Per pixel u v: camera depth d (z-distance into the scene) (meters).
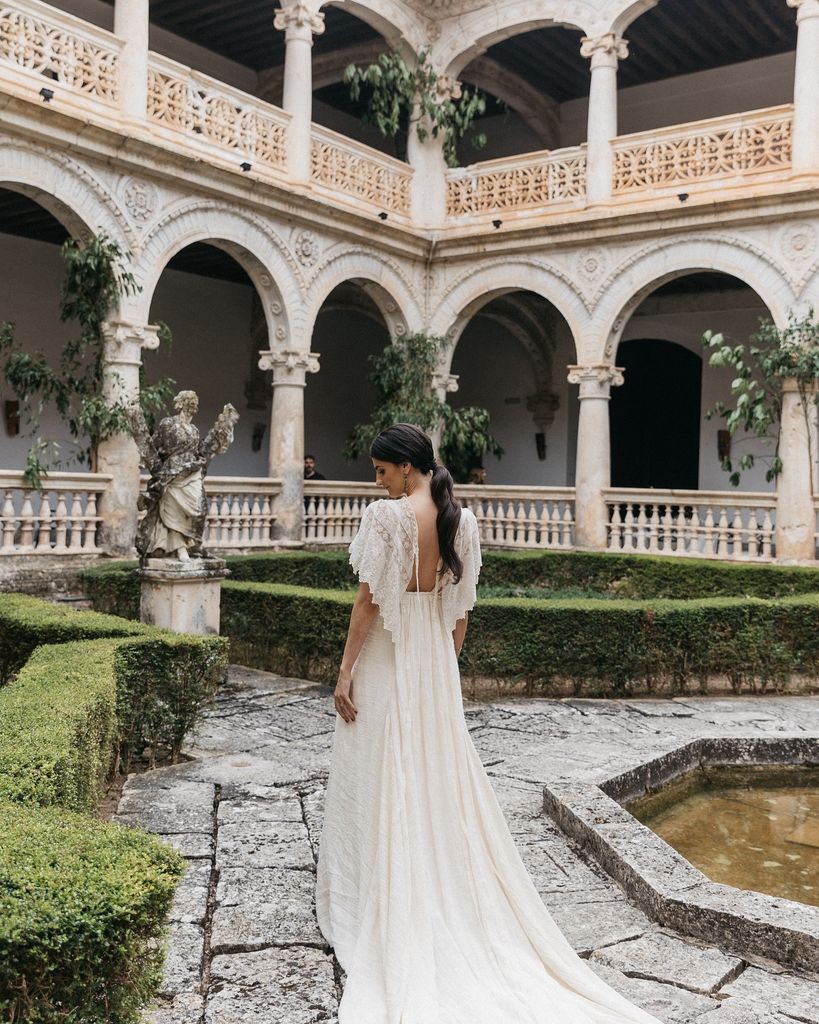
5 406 15.84
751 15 16.75
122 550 12.50
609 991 3.10
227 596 9.48
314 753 6.43
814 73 14.02
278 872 4.25
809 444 13.97
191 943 3.54
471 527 3.59
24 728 3.91
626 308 16.08
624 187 15.84
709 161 15.09
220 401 20.00
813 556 14.05
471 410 17.12
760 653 8.79
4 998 2.11
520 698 8.34
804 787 6.41
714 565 13.55
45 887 2.28
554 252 16.53
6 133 11.20
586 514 16.11
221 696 8.11
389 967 3.07
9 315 16.06
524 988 3.04
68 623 6.82
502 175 17.03
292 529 15.26
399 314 17.42
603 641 8.42
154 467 8.48
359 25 17.83
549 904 4.09
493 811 3.49
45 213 14.73
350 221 15.91
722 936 3.73
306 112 15.09
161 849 2.58
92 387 12.80
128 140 12.30
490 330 23.02
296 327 15.32
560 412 22.03
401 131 21.62
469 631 8.42
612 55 15.87
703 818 5.73
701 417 20.28
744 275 14.81
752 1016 3.17
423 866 3.29
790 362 13.89
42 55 11.52
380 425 16.89
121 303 12.58
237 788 5.50
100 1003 2.29
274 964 3.42
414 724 3.43
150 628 6.60
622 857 4.29
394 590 3.39
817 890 4.56
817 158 14.04
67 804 3.59
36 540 13.38
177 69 13.18
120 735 5.70
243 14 16.91
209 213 13.86
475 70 18.94
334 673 8.65
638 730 7.22
